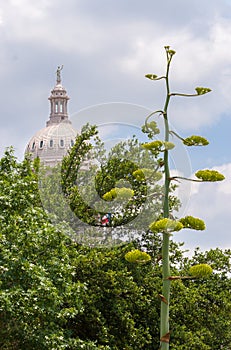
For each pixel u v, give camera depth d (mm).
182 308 20438
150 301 19828
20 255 15391
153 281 20656
